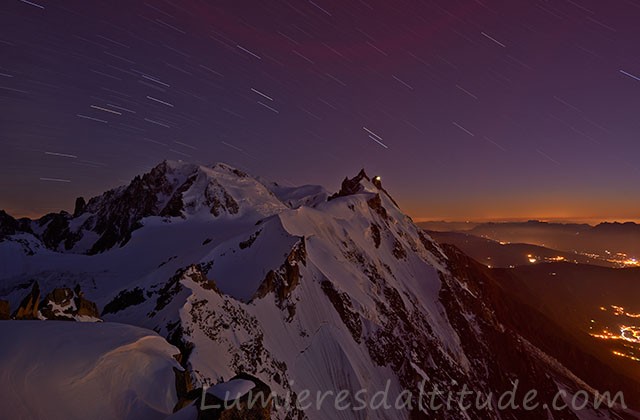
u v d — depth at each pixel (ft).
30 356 56.65
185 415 41.45
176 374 66.95
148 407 56.90
